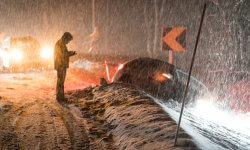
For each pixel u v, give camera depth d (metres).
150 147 5.61
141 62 12.16
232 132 8.94
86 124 7.76
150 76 11.66
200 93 11.77
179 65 27.47
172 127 6.33
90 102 9.88
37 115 8.48
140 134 6.37
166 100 11.02
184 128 6.45
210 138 6.88
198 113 10.59
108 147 6.29
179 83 11.38
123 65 12.20
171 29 12.95
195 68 24.75
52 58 24.36
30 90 12.77
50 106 9.62
